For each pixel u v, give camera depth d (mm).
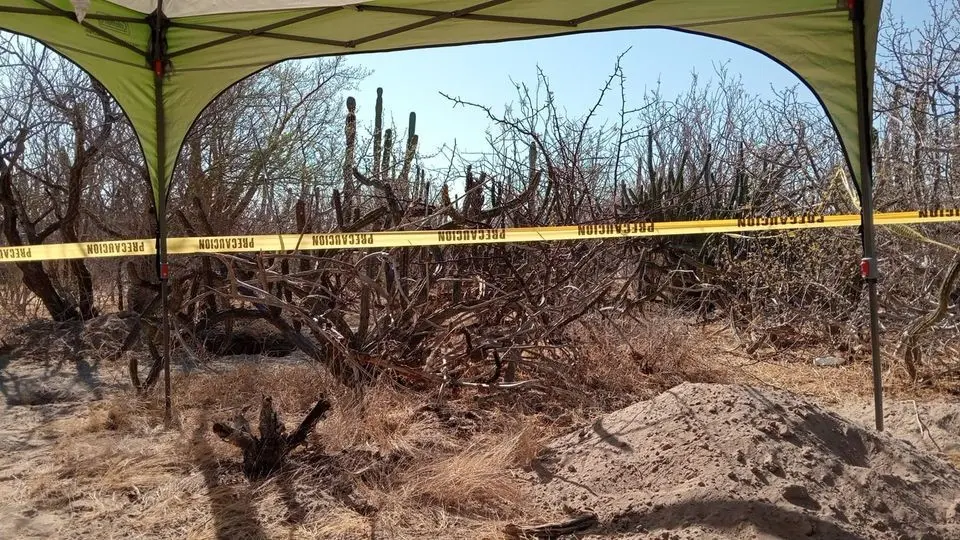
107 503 3787
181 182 9469
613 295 7488
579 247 6375
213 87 5625
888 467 3752
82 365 6973
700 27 4941
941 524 3295
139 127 5512
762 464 3434
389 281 5973
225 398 5707
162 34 5371
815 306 7477
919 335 5941
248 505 3686
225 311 6223
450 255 6316
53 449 4684
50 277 8766
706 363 6613
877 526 3158
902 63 7238
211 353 7086
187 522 3553
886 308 6617
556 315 6152
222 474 4129
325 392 5617
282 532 3408
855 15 4574
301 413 5312
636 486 3613
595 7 4938
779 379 6488
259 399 5695
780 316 7820
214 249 5477
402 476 3965
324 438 4621
